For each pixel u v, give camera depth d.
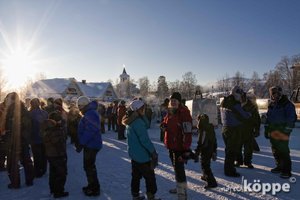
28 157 7.34
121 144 14.15
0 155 8.72
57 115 6.52
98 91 53.12
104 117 21.30
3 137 7.50
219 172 8.03
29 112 7.65
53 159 6.43
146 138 5.58
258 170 8.20
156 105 33.34
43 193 6.77
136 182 6.00
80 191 6.86
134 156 5.69
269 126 7.58
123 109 15.66
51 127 6.43
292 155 10.62
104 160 10.24
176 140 5.73
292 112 7.23
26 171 7.31
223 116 7.64
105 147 13.20
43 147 8.07
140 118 5.68
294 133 19.17
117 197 6.40
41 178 7.97
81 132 6.40
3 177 8.19
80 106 6.47
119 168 8.99
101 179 7.75
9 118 7.23
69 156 11.13
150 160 5.70
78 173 8.50
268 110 7.68
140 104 5.65
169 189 6.78
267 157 10.06
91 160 6.41
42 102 11.98
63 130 6.64
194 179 7.47
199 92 23.83
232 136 7.50
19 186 7.18
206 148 6.72
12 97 7.25
